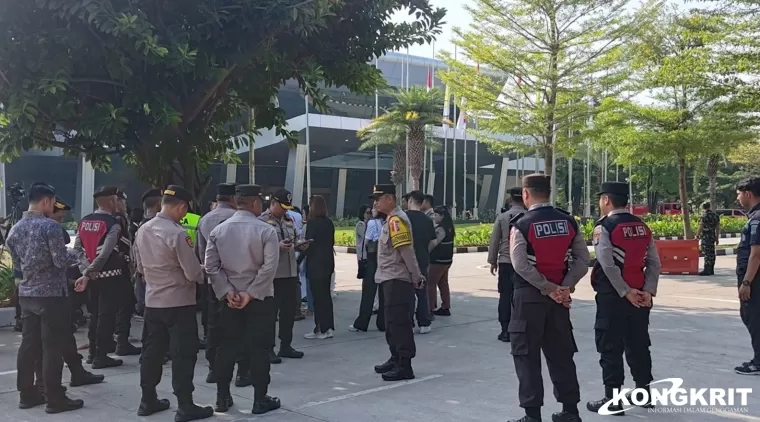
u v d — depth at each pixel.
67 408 5.76
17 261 5.79
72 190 47.59
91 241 7.04
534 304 4.96
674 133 17.92
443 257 10.29
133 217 10.05
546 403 5.80
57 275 5.76
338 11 10.22
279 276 7.58
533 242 4.93
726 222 35.56
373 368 7.24
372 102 47.84
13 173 44.75
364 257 9.88
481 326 9.73
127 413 5.70
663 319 9.97
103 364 7.32
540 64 17.84
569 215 5.10
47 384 5.67
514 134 19.38
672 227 31.58
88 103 9.36
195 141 10.53
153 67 8.88
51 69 8.27
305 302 11.29
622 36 17.34
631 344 5.58
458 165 59.09
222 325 5.71
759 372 6.65
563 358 5.06
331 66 11.05
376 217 9.48
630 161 19.80
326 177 56.44
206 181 11.33
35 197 5.82
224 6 8.95
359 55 11.12
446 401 5.91
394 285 6.66
